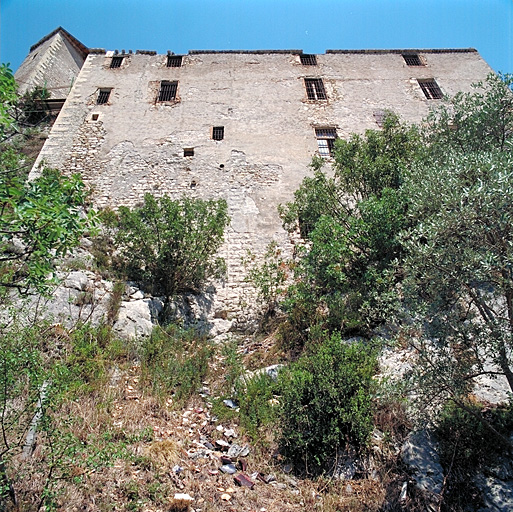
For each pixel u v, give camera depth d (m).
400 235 5.52
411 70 16.58
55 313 7.59
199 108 14.92
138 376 6.68
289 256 11.41
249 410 5.90
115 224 10.88
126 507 3.99
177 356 7.55
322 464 5.08
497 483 4.77
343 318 7.88
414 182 7.41
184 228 9.83
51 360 5.93
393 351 6.70
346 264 8.91
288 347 7.86
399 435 5.39
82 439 4.66
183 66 16.28
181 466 4.75
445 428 5.24
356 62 16.78
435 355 5.54
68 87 18.66
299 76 16.09
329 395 5.33
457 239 4.77
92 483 4.13
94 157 13.58
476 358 4.71
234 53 16.86
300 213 10.65
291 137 14.23
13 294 6.85
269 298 10.24
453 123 8.94
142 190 12.82
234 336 9.59
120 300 8.82
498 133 7.94
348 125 14.65
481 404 5.64
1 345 4.42
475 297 4.84
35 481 3.92
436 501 4.63
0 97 4.18
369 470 4.98
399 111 15.13
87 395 5.60
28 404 4.16
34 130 15.55
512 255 4.31
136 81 15.72
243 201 12.58
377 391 5.49
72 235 4.12
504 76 8.23
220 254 11.37
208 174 13.22
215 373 7.27
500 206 4.50
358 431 5.16
